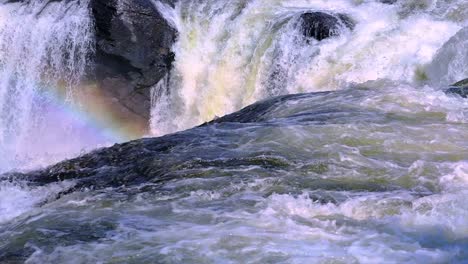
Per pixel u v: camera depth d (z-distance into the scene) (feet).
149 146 35.94
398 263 20.48
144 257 21.99
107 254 22.53
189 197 27.66
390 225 23.27
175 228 24.14
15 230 25.72
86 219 26.09
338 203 25.73
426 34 53.67
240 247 22.06
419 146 31.86
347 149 31.83
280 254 21.43
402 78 50.29
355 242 22.09
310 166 30.07
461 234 22.25
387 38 54.34
